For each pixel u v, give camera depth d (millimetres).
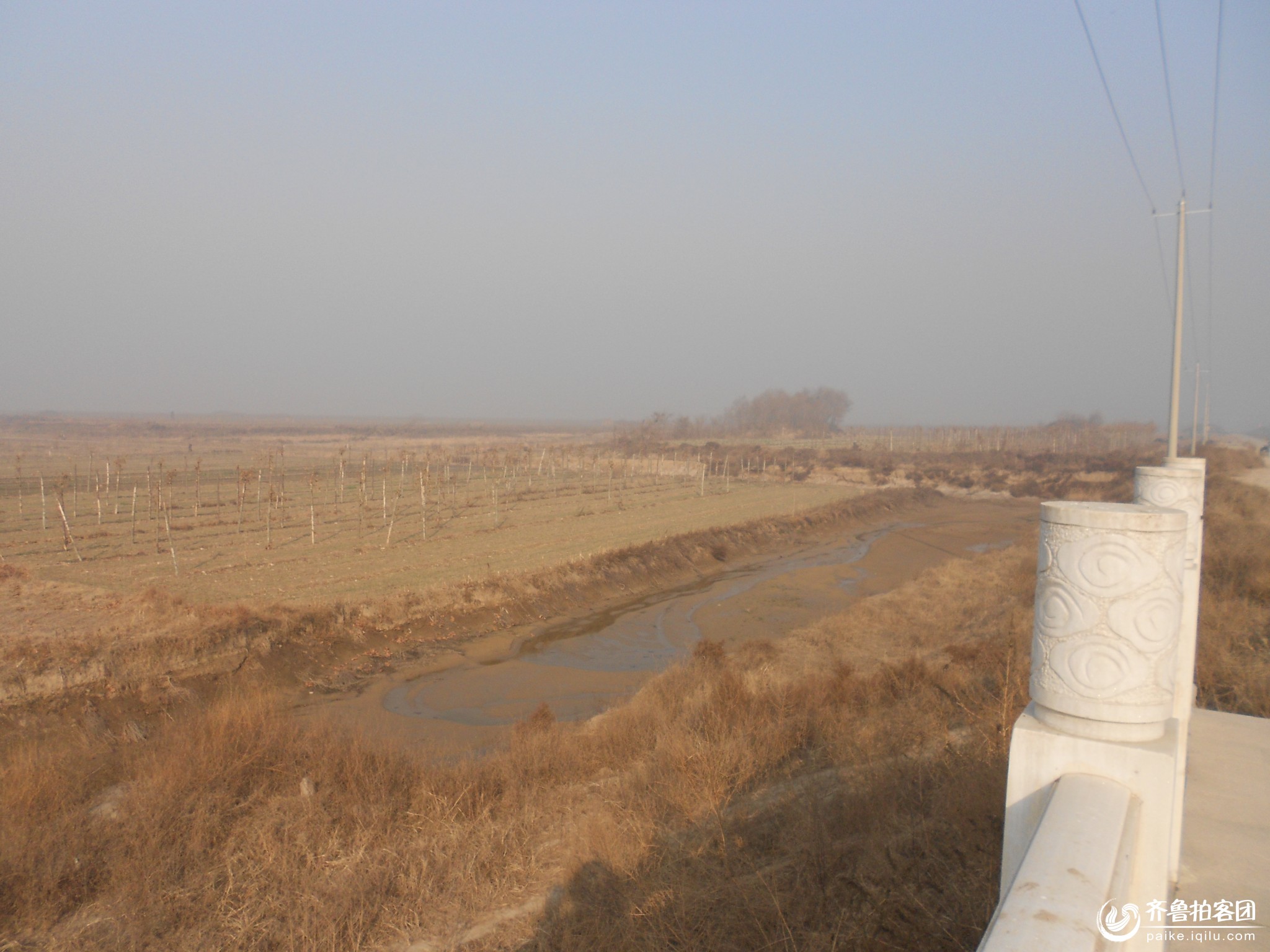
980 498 78125
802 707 13008
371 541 39250
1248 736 8203
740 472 90812
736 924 6352
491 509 53500
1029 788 2725
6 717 16547
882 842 6938
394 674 23109
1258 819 6219
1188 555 5816
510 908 7828
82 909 7934
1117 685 2561
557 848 8953
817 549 48875
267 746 10844
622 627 29688
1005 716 8711
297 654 22609
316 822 9398
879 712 12289
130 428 187500
